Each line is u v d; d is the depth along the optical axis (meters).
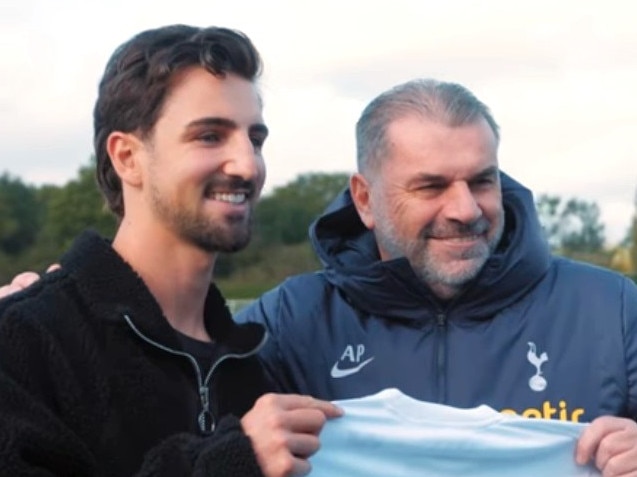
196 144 2.66
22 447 2.35
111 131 2.76
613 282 3.27
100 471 2.52
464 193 3.11
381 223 3.24
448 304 3.24
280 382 3.30
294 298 3.40
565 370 3.19
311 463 2.74
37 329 2.52
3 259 30.72
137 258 2.74
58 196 30.64
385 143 3.19
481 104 3.21
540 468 2.84
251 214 2.73
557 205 29.06
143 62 2.70
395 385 3.23
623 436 2.79
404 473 2.79
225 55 2.71
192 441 2.44
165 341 2.65
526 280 3.21
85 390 2.54
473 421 2.81
